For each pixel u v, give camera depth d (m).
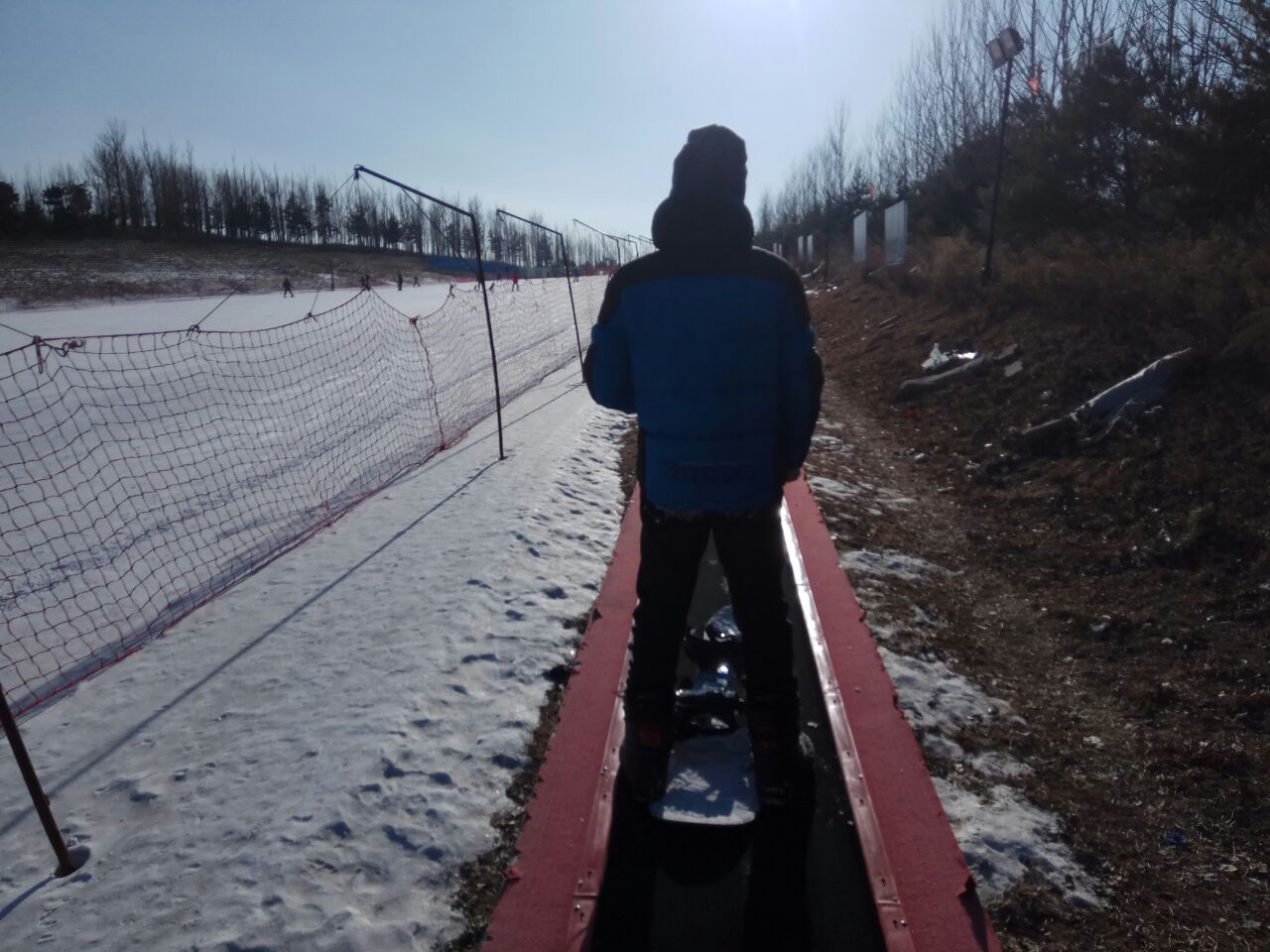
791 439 2.41
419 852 2.67
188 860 2.67
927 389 9.79
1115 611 4.59
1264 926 2.51
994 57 12.05
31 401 13.90
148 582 5.95
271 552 6.06
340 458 9.41
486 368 16.67
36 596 5.93
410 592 4.66
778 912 2.26
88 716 3.66
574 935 2.19
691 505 2.34
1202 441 6.00
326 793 2.92
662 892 2.33
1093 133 12.70
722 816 2.54
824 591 4.36
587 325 24.23
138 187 73.25
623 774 2.78
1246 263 7.40
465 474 7.44
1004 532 5.95
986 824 2.84
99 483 8.95
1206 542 4.97
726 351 2.23
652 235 2.30
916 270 15.84
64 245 59.28
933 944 2.19
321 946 2.31
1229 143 9.60
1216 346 7.03
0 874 2.69
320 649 4.09
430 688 3.59
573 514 6.07
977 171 19.42
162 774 3.16
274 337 21.91
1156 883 2.68
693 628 3.63
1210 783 3.19
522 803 2.92
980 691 3.81
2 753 3.45
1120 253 10.02
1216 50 10.89
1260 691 3.68
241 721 3.48
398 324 24.66
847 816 2.61
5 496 8.66
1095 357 8.26
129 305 39.81
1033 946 2.39
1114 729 3.60
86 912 2.48
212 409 13.07
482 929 2.40
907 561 5.32
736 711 2.93
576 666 3.62
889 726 3.14
